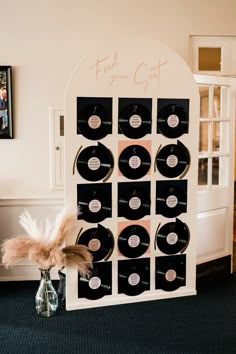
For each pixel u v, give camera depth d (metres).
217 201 3.80
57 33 3.62
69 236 3.05
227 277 3.91
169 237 3.27
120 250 3.17
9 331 2.79
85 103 2.98
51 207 3.74
